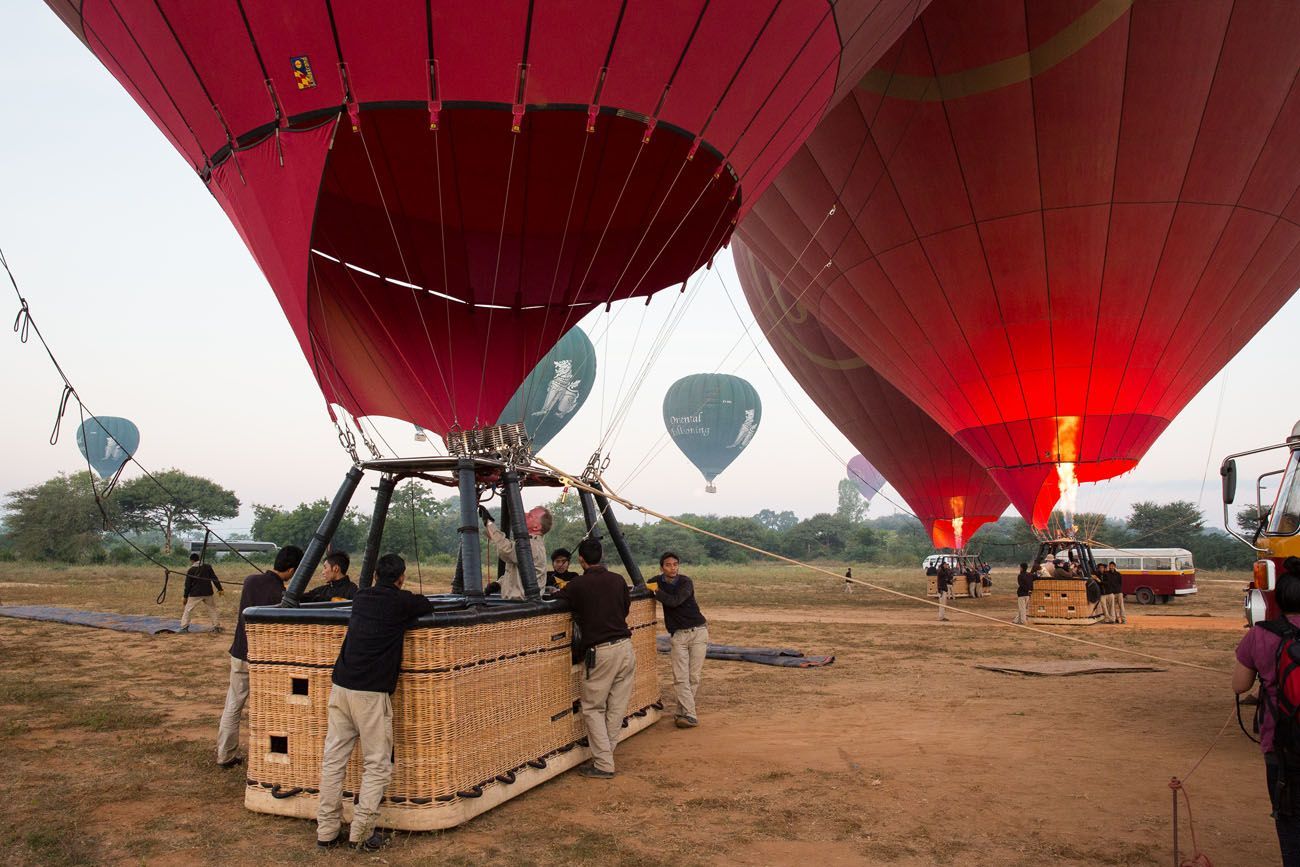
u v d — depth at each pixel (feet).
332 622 15.24
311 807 15.11
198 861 13.24
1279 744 10.39
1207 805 16.25
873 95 51.88
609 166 28.73
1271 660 10.79
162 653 38.14
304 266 20.26
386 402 27.99
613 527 23.68
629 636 18.98
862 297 62.59
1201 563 226.38
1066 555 68.74
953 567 104.99
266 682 15.76
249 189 21.02
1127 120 49.29
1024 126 50.44
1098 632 54.24
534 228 30.55
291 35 20.01
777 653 39.01
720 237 30.19
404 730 14.57
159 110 22.56
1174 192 51.11
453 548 196.54
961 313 57.93
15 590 85.56
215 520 237.86
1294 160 50.85
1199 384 60.70
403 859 13.34
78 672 32.48
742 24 22.74
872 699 28.17
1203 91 48.06
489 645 16.02
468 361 30.09
